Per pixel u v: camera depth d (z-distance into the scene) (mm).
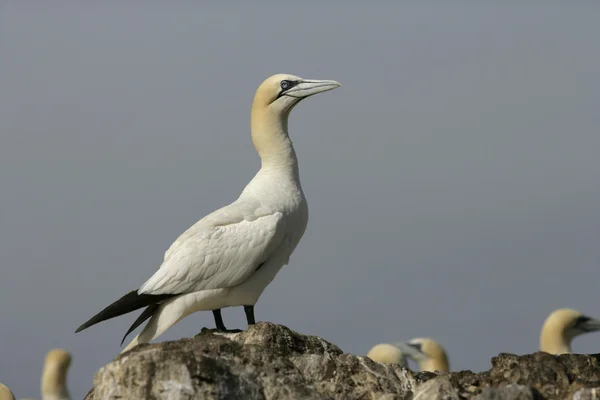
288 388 14188
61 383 31312
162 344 14320
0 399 22594
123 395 13641
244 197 19016
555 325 27781
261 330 15453
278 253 18656
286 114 19641
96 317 17594
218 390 13695
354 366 15117
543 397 13633
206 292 18062
